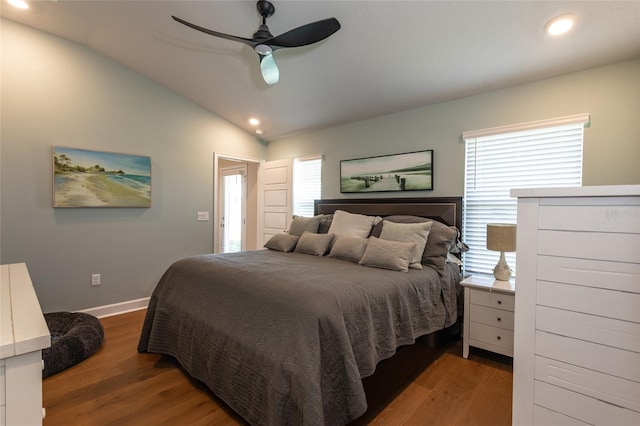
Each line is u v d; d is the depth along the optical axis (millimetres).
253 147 4938
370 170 3781
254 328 1708
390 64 2738
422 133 3348
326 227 3529
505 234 2506
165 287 2531
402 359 2123
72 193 3186
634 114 2215
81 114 3246
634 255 964
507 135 2814
